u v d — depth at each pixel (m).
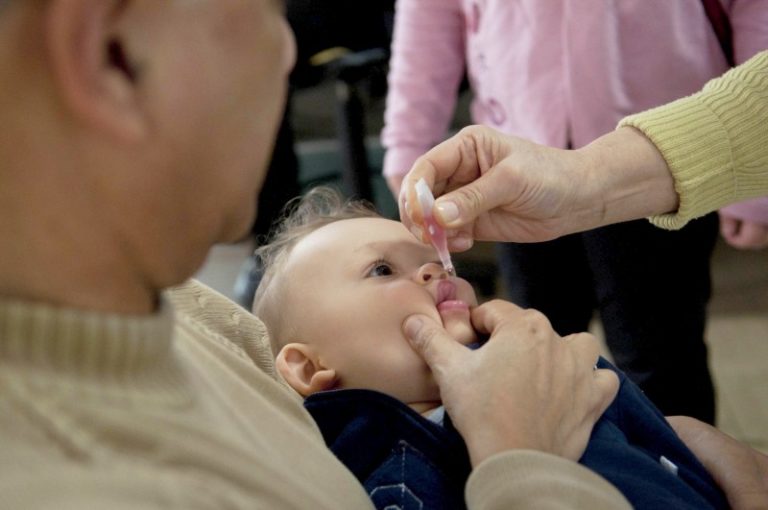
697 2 1.31
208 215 0.52
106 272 0.50
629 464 0.85
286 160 2.26
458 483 0.85
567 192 0.98
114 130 0.45
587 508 0.63
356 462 0.89
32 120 0.45
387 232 1.12
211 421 0.55
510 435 0.72
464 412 0.76
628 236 1.42
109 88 0.45
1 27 0.44
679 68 1.32
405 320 1.00
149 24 0.46
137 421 0.49
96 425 0.47
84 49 0.44
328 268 1.10
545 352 0.80
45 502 0.41
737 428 1.96
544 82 1.37
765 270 2.64
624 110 1.33
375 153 2.81
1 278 0.47
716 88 1.06
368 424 0.90
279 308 1.13
